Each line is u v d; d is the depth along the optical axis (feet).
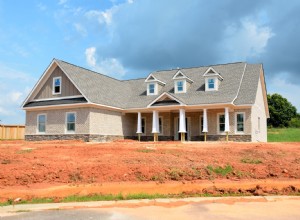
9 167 42.01
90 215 25.21
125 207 27.86
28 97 105.60
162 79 118.01
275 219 23.95
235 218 24.22
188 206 28.07
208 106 91.81
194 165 44.37
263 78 111.86
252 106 90.94
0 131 117.08
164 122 106.11
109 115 101.40
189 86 107.76
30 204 29.09
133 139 111.75
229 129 92.12
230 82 101.71
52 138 100.12
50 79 104.06
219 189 34.83
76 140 90.99
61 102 99.14
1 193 33.24
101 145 68.54
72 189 34.83
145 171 40.73
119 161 45.88
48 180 38.68
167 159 47.78
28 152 56.18
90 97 94.63
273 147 61.21
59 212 26.27
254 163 47.73
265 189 34.94
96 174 40.01
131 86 124.47
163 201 29.94
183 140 94.53
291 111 246.88
